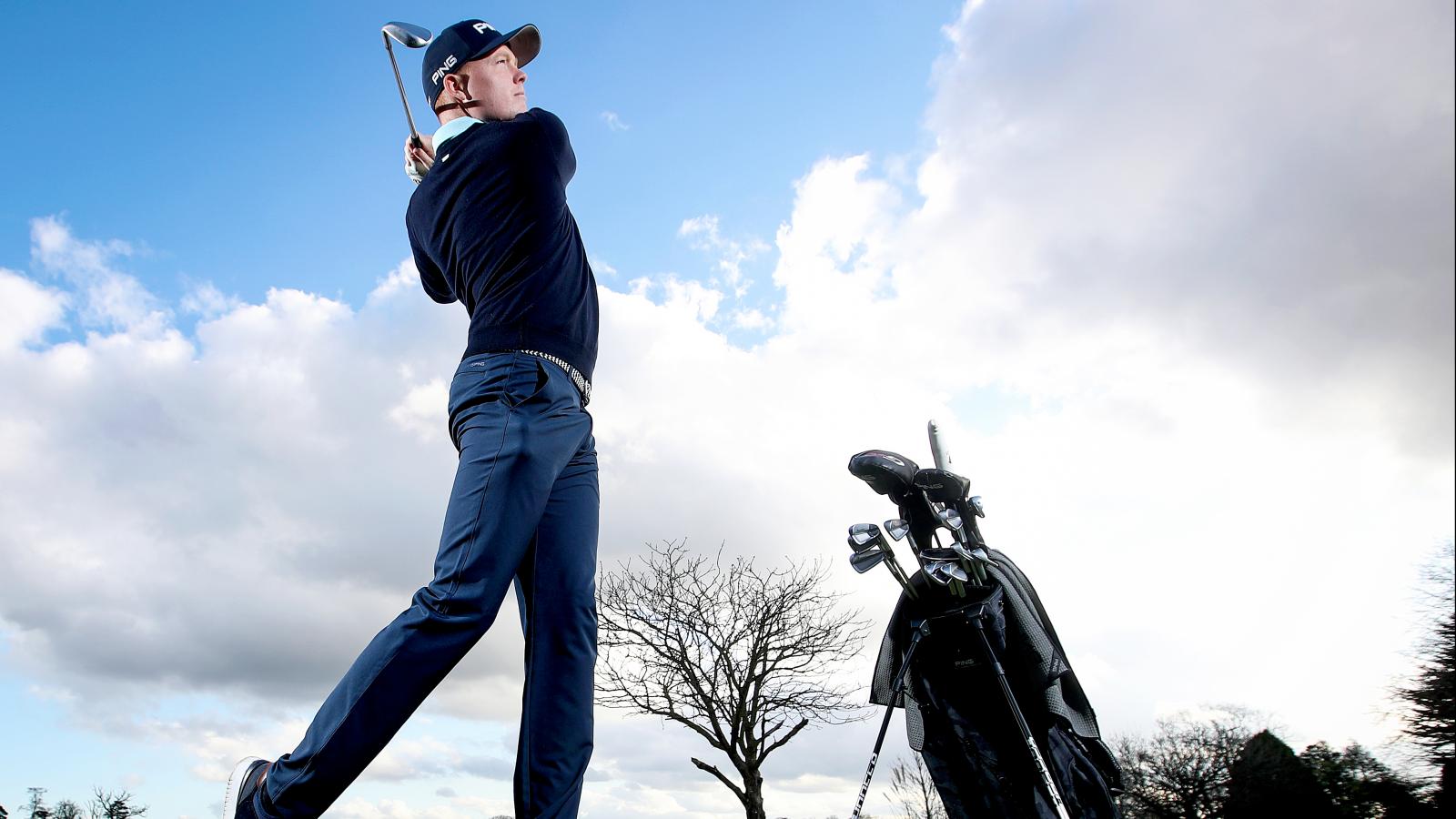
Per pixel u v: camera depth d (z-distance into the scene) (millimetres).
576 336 2061
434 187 2172
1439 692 13062
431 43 2352
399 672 1685
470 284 2109
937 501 3109
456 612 1728
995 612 2848
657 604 17375
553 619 2004
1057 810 2582
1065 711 2738
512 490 1818
